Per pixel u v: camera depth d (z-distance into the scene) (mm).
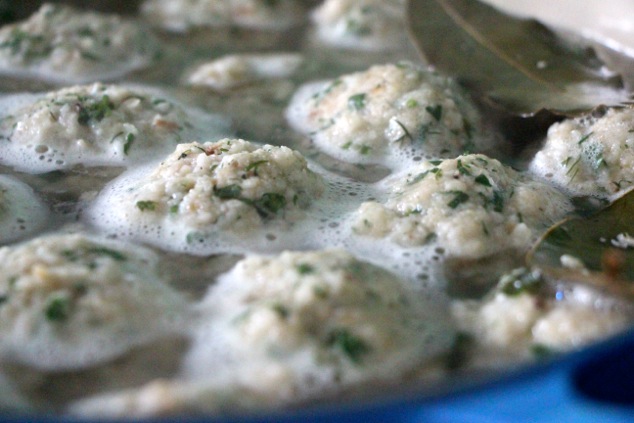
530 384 212
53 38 341
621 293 244
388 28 360
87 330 240
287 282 245
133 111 304
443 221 267
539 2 337
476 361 240
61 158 298
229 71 337
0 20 360
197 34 365
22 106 314
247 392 230
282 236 270
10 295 241
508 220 270
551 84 315
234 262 263
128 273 252
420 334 245
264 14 368
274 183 273
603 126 291
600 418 215
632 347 217
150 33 360
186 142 305
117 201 280
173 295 253
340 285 241
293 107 325
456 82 320
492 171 278
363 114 304
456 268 263
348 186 291
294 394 231
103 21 350
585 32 332
